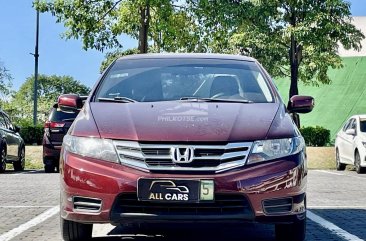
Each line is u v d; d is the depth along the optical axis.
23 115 75.44
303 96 7.15
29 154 25.11
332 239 6.66
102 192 5.60
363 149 19.02
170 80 7.02
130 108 6.28
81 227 6.09
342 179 16.00
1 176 16.09
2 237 6.73
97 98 6.79
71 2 28.41
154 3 27.14
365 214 8.68
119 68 7.34
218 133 5.68
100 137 5.80
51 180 14.62
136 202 5.57
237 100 6.71
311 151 27.53
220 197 5.53
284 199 5.68
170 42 29.27
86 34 28.56
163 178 5.50
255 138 5.72
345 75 50.81
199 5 28.77
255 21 35.88
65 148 5.98
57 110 18.28
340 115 47.69
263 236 6.73
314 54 36.22
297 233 6.17
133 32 29.75
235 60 7.54
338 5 35.53
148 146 5.60
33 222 7.79
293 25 36.75
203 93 6.83
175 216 5.50
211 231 7.04
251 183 5.54
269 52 37.25
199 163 5.56
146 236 6.70
